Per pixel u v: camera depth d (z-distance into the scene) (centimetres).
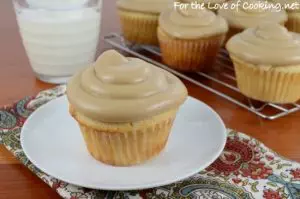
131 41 66
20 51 65
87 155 44
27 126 46
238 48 52
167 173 42
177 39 57
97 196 41
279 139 49
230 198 41
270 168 44
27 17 55
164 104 43
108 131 42
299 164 44
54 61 57
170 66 61
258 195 41
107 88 42
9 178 43
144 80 43
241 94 56
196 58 59
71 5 56
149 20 63
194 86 58
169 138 46
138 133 43
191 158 43
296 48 51
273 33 52
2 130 48
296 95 53
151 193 41
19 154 45
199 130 47
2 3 83
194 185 42
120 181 41
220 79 59
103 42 67
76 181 40
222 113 53
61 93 54
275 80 51
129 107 42
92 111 42
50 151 44
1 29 72
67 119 48
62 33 56
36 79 59
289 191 41
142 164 43
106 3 84
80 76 45
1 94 55
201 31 57
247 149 46
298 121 52
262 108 53
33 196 42
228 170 44
